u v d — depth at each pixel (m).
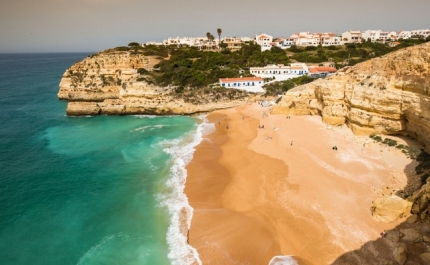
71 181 34.56
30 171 37.06
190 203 29.59
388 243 21.70
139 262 22.28
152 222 26.88
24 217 27.66
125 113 66.19
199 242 24.12
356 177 31.16
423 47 34.22
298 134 45.12
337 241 22.58
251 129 50.41
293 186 30.52
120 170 37.25
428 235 21.67
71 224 26.67
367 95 39.94
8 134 51.97
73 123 59.53
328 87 46.81
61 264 22.19
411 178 29.41
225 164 38.00
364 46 112.81
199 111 65.00
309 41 133.12
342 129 44.91
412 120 35.31
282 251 22.59
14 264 22.14
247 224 25.73
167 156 41.38
